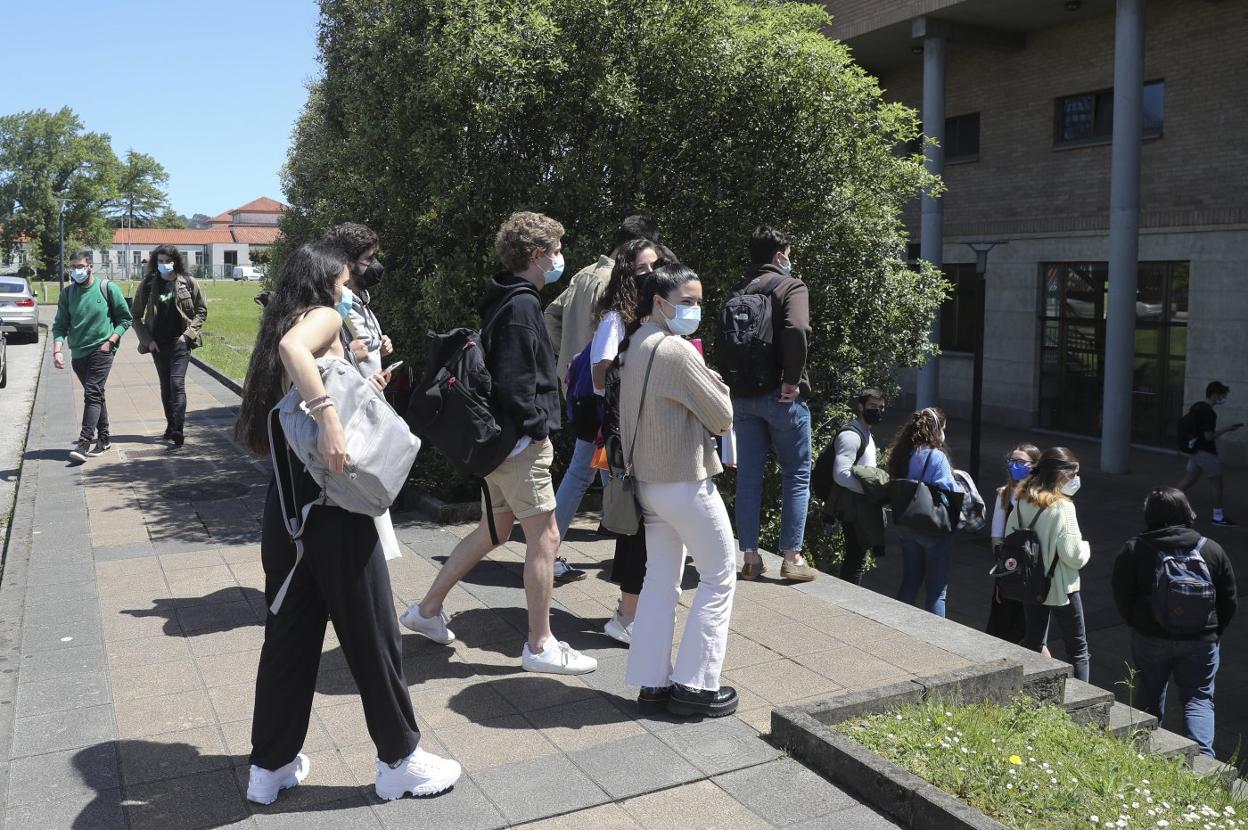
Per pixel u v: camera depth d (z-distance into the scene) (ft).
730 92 27.22
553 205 25.99
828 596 17.65
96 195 310.45
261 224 503.61
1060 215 65.41
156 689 13.39
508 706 12.90
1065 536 21.40
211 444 34.14
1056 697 15.19
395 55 26.35
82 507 24.50
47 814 10.21
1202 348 56.70
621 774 11.17
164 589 17.84
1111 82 61.52
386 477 9.83
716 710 12.64
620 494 14.48
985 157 70.59
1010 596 21.79
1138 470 54.95
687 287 11.94
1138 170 52.03
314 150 40.73
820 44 28.19
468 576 18.48
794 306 17.37
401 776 10.51
